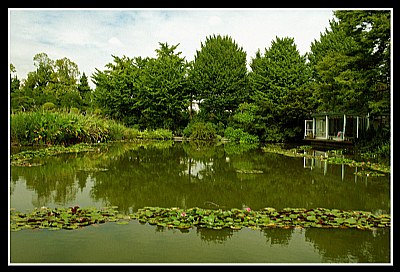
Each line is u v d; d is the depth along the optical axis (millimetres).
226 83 31297
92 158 11516
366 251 3586
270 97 27875
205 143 22641
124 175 8211
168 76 30828
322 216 4730
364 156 12945
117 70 31453
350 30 13312
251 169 9562
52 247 3566
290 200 5871
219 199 5902
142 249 3562
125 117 31141
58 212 4773
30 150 12766
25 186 6676
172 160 11578
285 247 3680
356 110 16078
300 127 24234
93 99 32344
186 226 4262
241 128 25797
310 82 28375
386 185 7285
